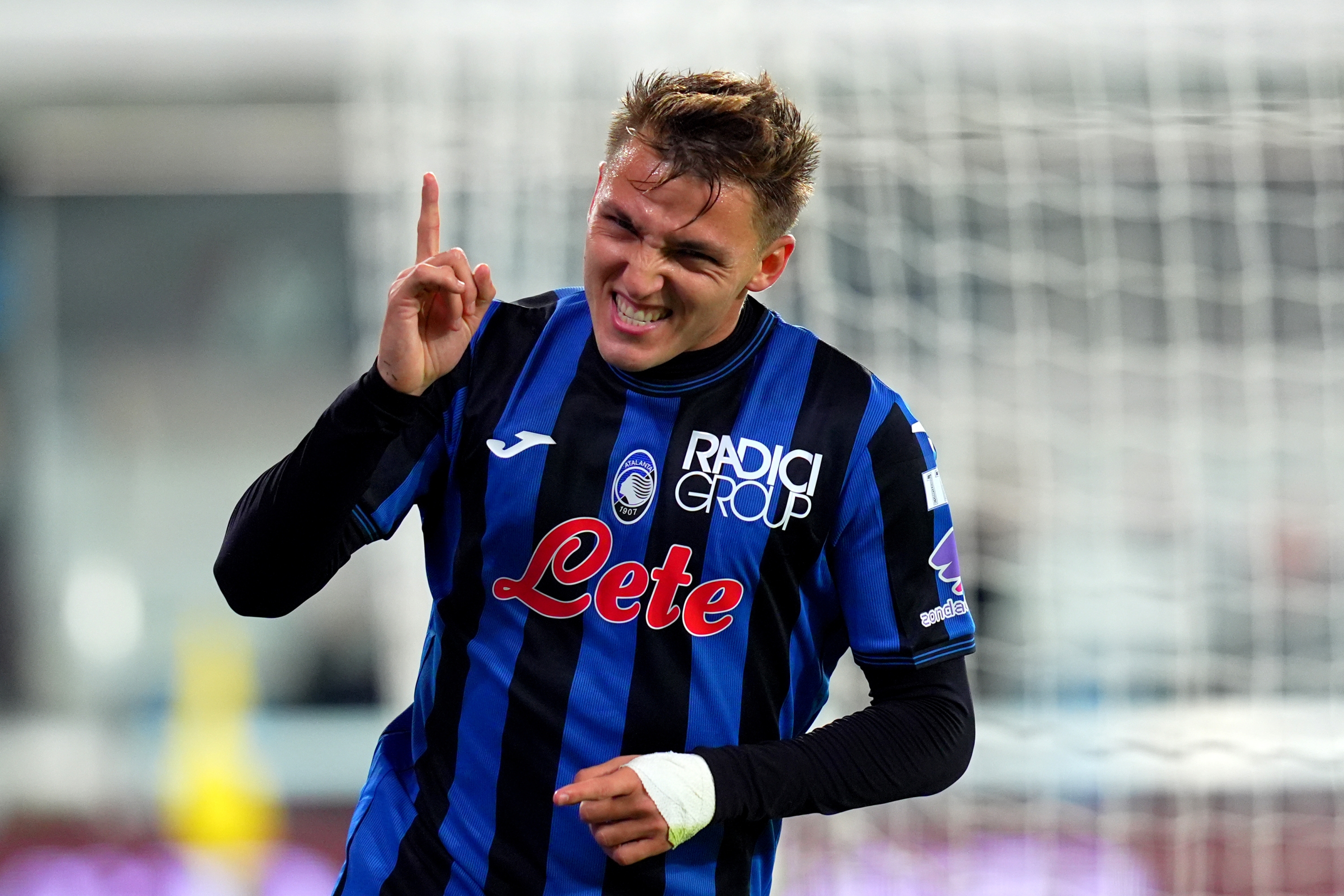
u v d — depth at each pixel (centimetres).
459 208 1655
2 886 2058
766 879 684
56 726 2516
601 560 627
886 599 641
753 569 630
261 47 2581
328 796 2258
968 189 2117
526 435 632
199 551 2758
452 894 636
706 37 1655
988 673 2073
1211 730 1927
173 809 2220
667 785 586
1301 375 2191
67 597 2695
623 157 585
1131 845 1730
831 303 1758
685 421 634
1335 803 1805
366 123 2052
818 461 634
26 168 2616
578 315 657
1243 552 2189
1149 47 1875
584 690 628
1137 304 2184
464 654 645
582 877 633
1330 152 2041
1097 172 2095
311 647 2589
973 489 2144
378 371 583
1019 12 1852
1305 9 1841
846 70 1847
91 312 2712
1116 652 2095
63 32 2558
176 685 2634
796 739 627
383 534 632
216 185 2677
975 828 1695
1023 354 2162
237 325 2756
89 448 2738
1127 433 2206
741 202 577
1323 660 2122
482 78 1661
